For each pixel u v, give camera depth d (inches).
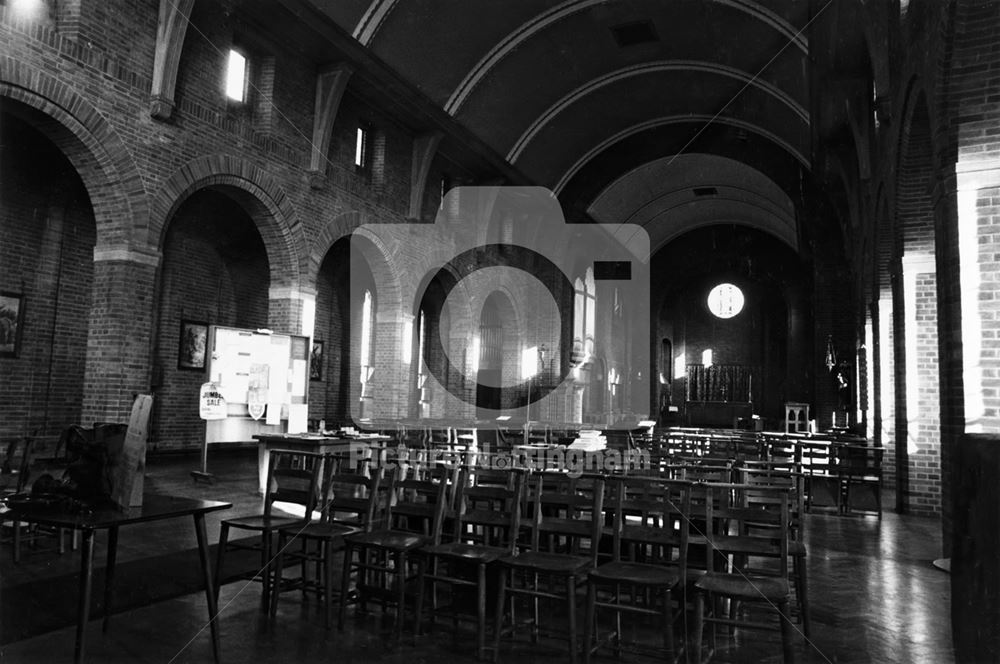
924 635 190.5
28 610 191.3
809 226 846.5
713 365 1435.8
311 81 572.7
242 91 523.5
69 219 503.2
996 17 260.2
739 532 214.2
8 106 371.2
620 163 975.0
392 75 615.5
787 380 1306.6
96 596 207.6
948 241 273.4
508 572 207.0
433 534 204.7
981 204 265.6
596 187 986.1
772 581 168.1
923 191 395.2
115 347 407.2
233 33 510.0
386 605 209.8
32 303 477.4
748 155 909.8
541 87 790.5
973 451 162.1
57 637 175.8
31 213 477.7
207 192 605.0
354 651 175.5
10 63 351.3
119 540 275.0
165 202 437.7
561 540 294.2
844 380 789.2
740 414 1330.0
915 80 344.8
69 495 165.8
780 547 177.5
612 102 882.1
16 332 466.9
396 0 567.8
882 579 253.3
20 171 468.8
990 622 154.8
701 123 925.2
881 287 517.7
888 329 514.6
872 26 431.5
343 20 552.7
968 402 263.9
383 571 200.2
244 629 189.3
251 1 493.4
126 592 212.7
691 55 773.3
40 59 365.1
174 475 459.2
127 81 413.1
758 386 1405.0
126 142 412.5
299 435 420.2
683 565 182.4
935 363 410.6
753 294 1422.2
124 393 407.2
